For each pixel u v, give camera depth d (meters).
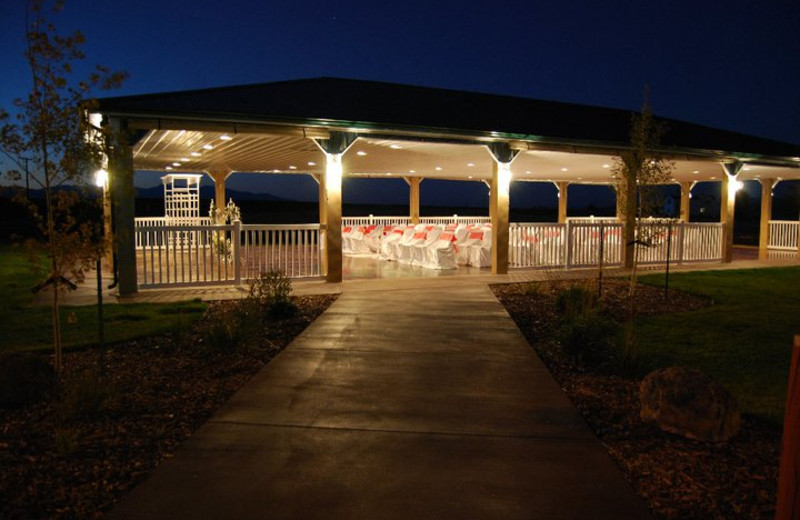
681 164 14.84
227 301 8.83
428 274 12.23
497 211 11.84
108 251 5.03
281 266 13.87
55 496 2.95
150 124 8.84
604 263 13.66
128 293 9.23
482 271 12.88
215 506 2.84
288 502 2.88
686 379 3.86
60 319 7.35
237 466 3.29
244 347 5.95
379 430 3.84
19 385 4.29
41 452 3.49
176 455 3.43
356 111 10.61
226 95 10.18
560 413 4.17
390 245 15.54
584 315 6.36
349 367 5.34
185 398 4.49
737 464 3.32
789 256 18.31
